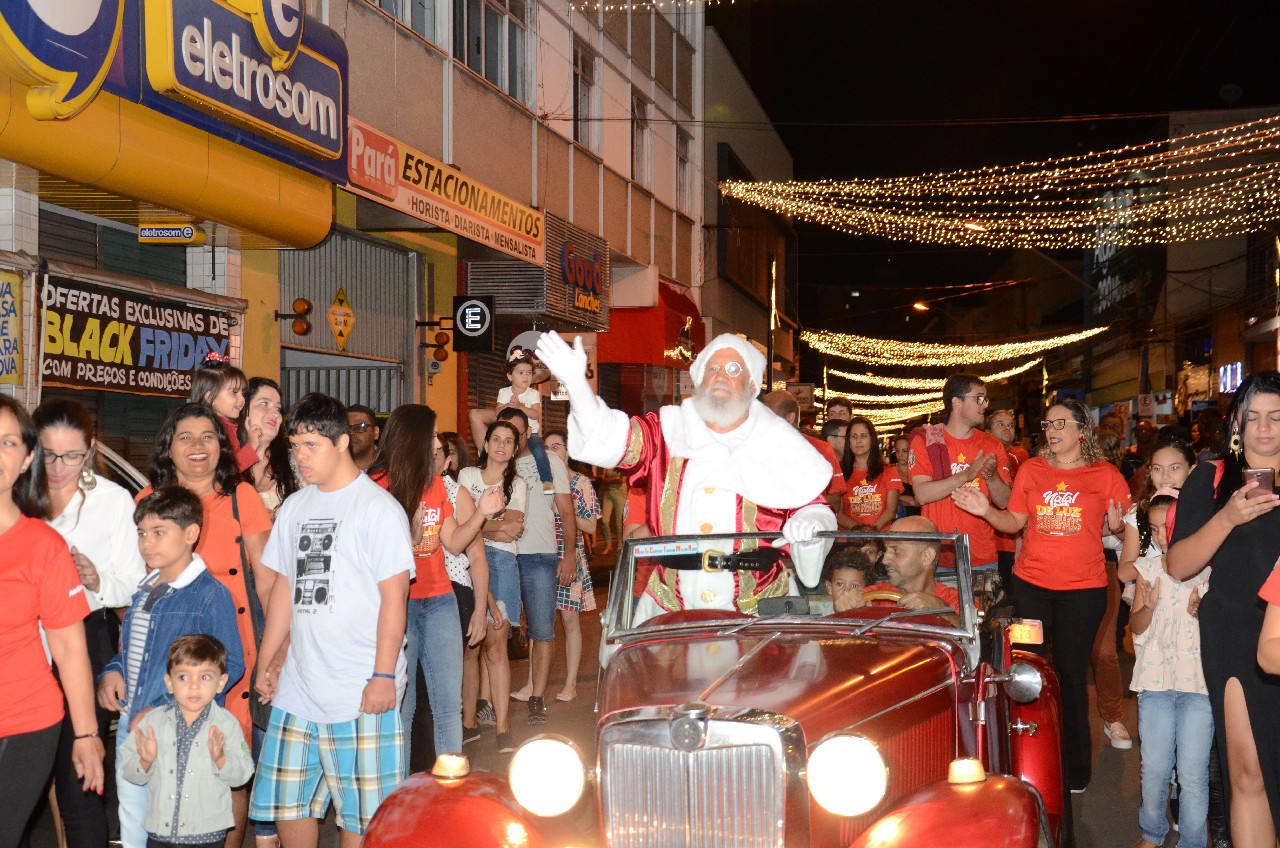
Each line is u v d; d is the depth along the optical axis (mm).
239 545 5539
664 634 4551
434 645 6527
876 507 10148
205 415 5531
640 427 5398
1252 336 28984
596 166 22031
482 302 16062
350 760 4887
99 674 5453
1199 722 5535
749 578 4750
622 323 24531
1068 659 6848
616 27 23172
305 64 10789
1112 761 7812
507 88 18297
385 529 4906
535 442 8945
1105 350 47625
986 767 4477
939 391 65625
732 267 31891
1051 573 6828
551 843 3838
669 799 3684
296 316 12734
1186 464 6281
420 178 13695
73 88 7957
